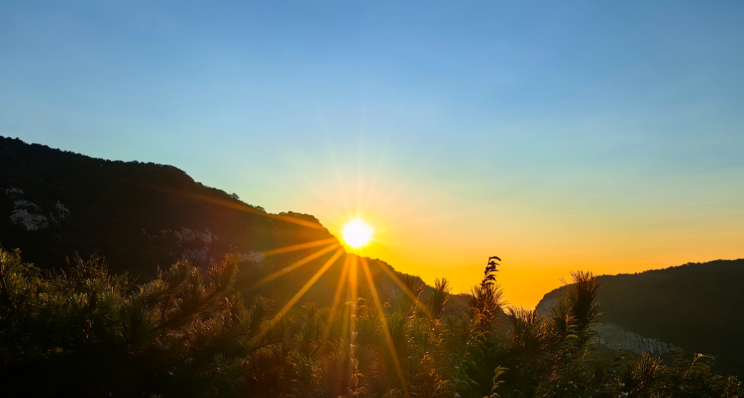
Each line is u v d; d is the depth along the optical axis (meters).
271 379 6.02
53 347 5.09
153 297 6.02
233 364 5.70
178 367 5.39
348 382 3.88
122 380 4.80
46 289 5.75
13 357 4.80
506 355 5.16
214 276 6.18
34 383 4.74
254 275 39.56
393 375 4.02
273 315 6.59
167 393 5.09
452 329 5.17
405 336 4.21
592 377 4.74
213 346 5.79
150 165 80.38
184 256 52.84
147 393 5.14
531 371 5.22
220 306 6.67
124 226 55.47
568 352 5.04
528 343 5.14
